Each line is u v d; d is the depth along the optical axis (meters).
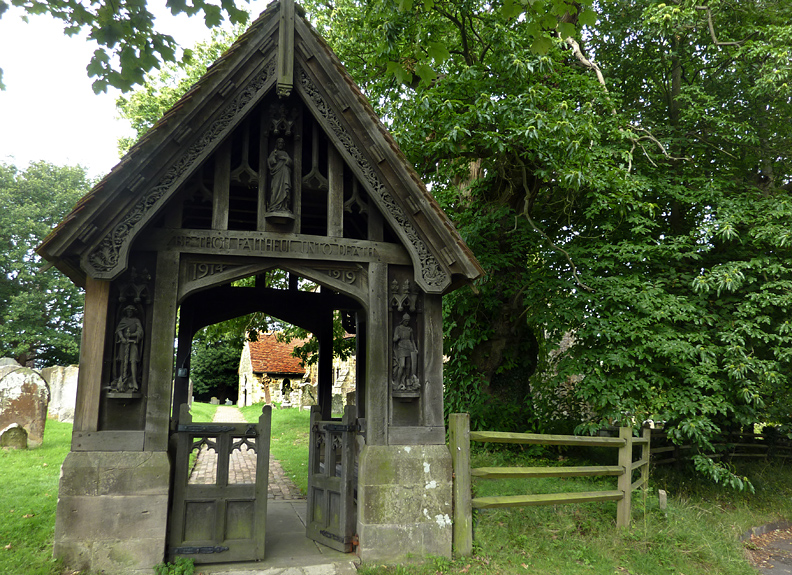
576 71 11.33
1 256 31.14
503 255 10.76
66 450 10.52
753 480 10.95
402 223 5.84
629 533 6.69
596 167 9.53
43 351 34.03
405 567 5.38
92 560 4.84
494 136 8.73
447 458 5.79
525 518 6.91
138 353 5.19
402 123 9.74
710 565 6.32
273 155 5.69
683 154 11.57
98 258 5.00
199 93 5.30
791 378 10.48
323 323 8.37
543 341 12.58
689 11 9.67
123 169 5.01
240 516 5.41
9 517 6.06
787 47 9.04
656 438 10.80
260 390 32.44
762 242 9.71
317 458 6.31
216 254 5.47
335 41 13.67
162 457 5.10
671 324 9.78
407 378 5.81
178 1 5.35
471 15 10.74
